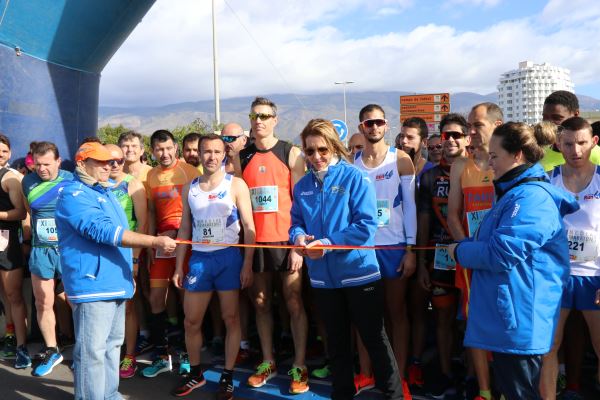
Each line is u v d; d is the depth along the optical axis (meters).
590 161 3.40
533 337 2.42
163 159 4.67
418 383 4.00
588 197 3.33
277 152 4.13
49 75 5.84
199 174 4.88
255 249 4.06
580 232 3.33
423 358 4.57
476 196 3.56
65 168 6.16
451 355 4.07
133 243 3.26
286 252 4.03
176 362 4.71
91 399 3.32
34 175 4.67
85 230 3.25
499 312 2.47
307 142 3.32
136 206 4.54
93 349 3.32
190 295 3.90
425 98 14.91
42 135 5.83
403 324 3.99
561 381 3.90
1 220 4.68
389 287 3.89
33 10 5.37
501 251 2.38
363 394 3.92
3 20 5.20
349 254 3.24
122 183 4.55
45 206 4.54
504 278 2.48
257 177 4.11
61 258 3.41
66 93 6.11
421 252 3.99
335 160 3.38
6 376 4.46
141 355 4.92
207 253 3.90
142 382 4.28
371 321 3.29
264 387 4.11
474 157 3.61
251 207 4.05
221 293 3.91
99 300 3.34
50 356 4.58
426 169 4.13
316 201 3.35
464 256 2.60
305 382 4.01
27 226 5.27
